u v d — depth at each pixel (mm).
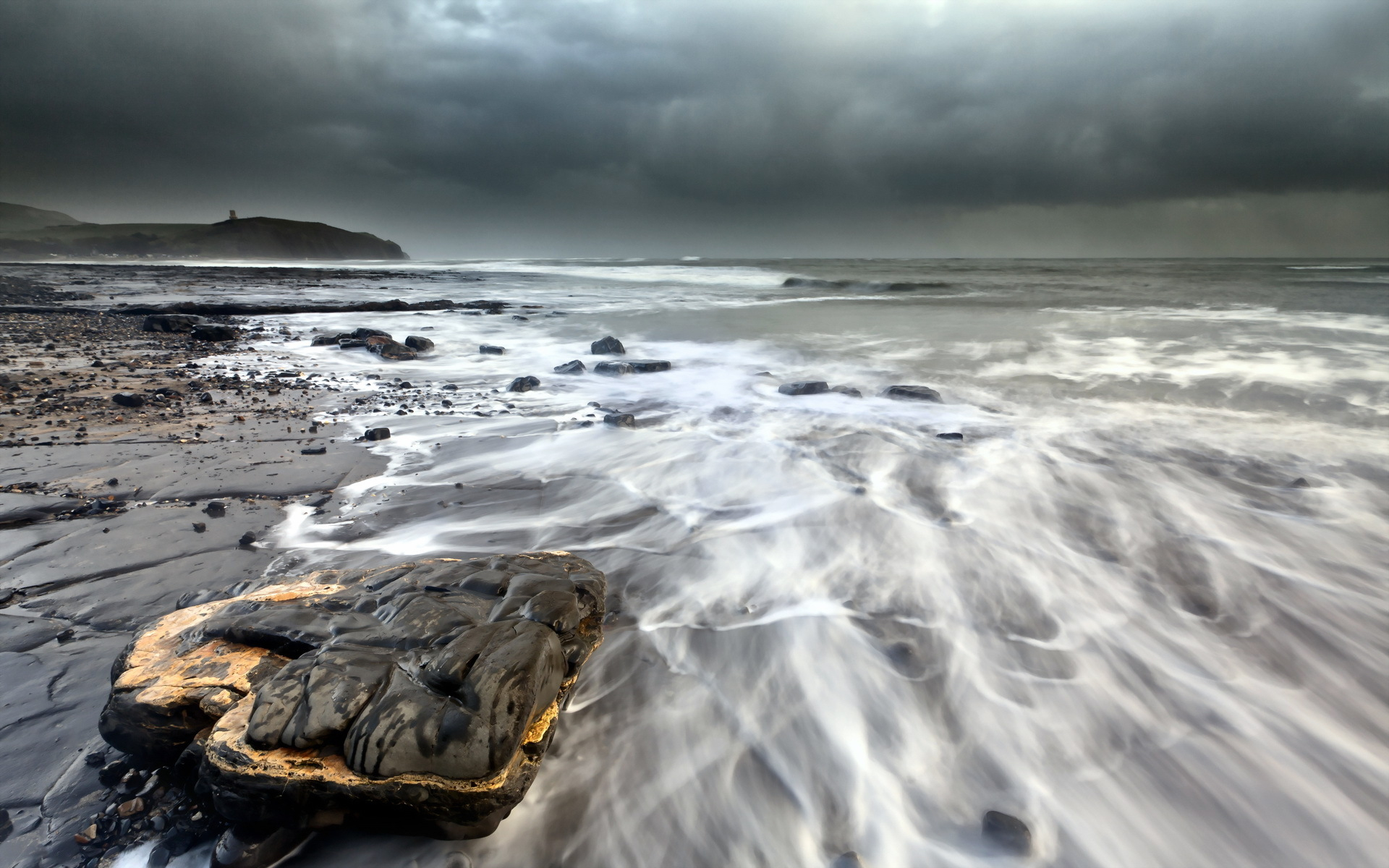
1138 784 2486
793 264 68938
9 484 4883
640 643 3240
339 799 2105
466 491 5133
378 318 19094
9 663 2822
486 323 17984
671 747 2598
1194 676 3088
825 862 2170
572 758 2531
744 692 2924
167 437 6277
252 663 2521
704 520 4723
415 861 2107
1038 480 5598
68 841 2068
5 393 7812
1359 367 9594
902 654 3193
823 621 3469
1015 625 3477
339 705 2207
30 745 2389
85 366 10016
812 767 2529
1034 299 22891
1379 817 2361
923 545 4379
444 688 2268
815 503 5062
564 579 3166
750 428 7172
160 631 2709
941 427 7234
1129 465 5938
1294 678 3070
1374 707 2881
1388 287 23453
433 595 2863
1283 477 5598
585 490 5227
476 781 2109
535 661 2389
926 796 2426
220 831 2117
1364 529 4598
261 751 2102
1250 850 2248
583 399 8656
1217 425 7191
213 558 3840
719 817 2318
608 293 29969
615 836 2232
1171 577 3984
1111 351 11578
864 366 10938
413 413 7672
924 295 26500
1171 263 63438
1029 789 2457
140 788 2258
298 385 9211
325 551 4012
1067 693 2959
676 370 10820
